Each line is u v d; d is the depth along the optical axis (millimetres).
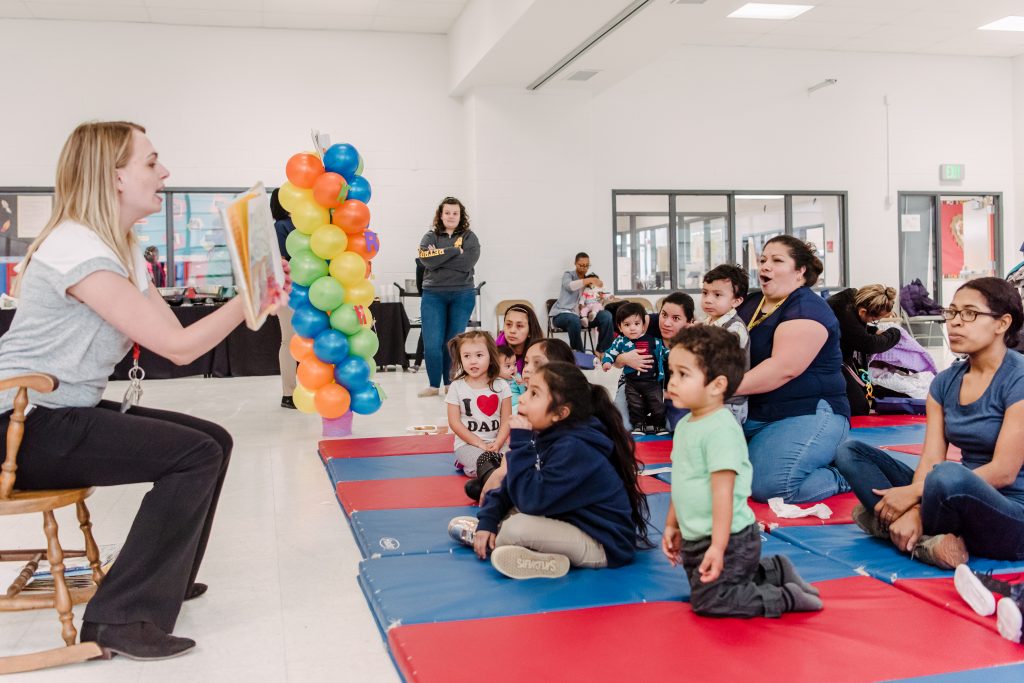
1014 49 11289
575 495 2279
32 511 1868
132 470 1963
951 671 1624
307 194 4422
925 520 2283
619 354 4617
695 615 1940
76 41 9156
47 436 1913
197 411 6000
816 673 1615
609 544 2293
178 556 1976
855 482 2588
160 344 1909
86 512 2234
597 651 1730
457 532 2557
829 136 11195
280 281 2016
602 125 10570
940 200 11633
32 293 1928
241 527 3016
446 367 6820
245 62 9555
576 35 7719
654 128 10695
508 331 4199
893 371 5277
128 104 9297
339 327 4477
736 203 11047
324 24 9531
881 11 9531
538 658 1697
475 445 3525
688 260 10969
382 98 9883
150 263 9375
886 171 11398
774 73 10977
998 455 2299
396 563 2391
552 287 9914
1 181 9031
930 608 1977
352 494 3266
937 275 11688
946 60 11492
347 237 4578
